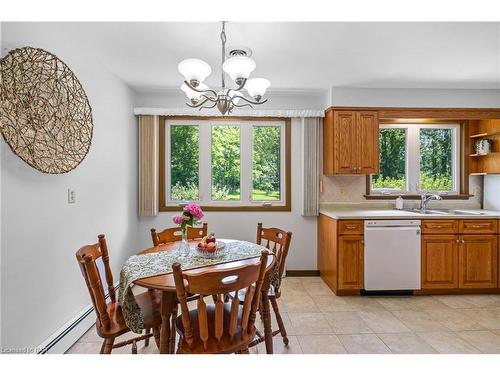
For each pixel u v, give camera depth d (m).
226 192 3.69
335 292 3.04
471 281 3.02
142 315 1.61
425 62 2.63
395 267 2.98
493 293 3.07
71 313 2.11
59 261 1.98
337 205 3.67
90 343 2.13
